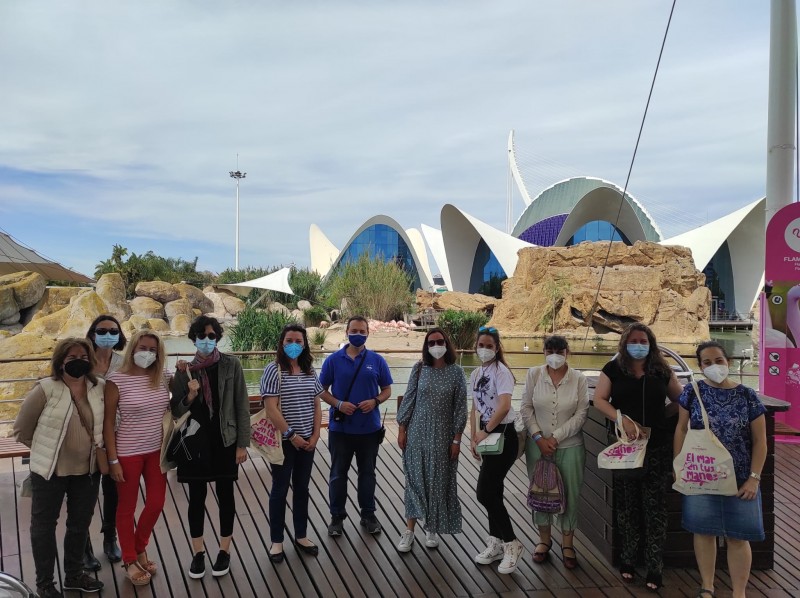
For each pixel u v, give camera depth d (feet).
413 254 188.34
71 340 11.98
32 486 11.76
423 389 14.66
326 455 21.89
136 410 12.59
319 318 102.01
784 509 17.52
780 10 24.62
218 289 131.23
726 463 11.57
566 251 112.98
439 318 73.51
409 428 14.89
